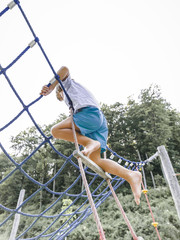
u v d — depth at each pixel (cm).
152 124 2291
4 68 137
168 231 1001
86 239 1098
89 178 1931
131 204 1360
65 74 178
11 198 2067
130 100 2950
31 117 163
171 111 2889
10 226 1564
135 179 167
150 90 2723
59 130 174
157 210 1210
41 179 2134
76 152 127
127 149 2303
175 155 2283
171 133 2361
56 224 1378
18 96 150
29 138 2536
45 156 2297
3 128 153
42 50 147
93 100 180
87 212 310
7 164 2764
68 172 2127
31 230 1433
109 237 1103
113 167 175
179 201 324
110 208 1395
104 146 176
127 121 2630
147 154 2131
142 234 1023
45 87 160
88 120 167
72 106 174
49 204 1833
